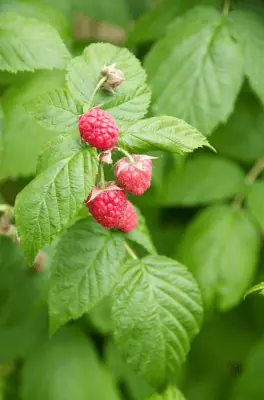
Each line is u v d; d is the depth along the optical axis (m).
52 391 0.72
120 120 0.56
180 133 0.54
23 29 0.61
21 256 0.71
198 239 0.72
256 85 0.66
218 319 0.82
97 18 0.78
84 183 0.53
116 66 0.57
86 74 0.57
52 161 0.53
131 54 0.58
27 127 0.67
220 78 0.65
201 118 0.65
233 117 0.75
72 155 0.53
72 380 0.72
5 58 0.60
